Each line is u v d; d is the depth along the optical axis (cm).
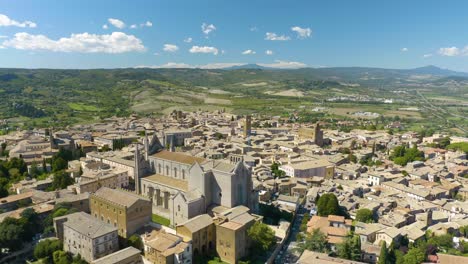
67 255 14100
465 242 16512
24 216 15712
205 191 16712
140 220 15650
